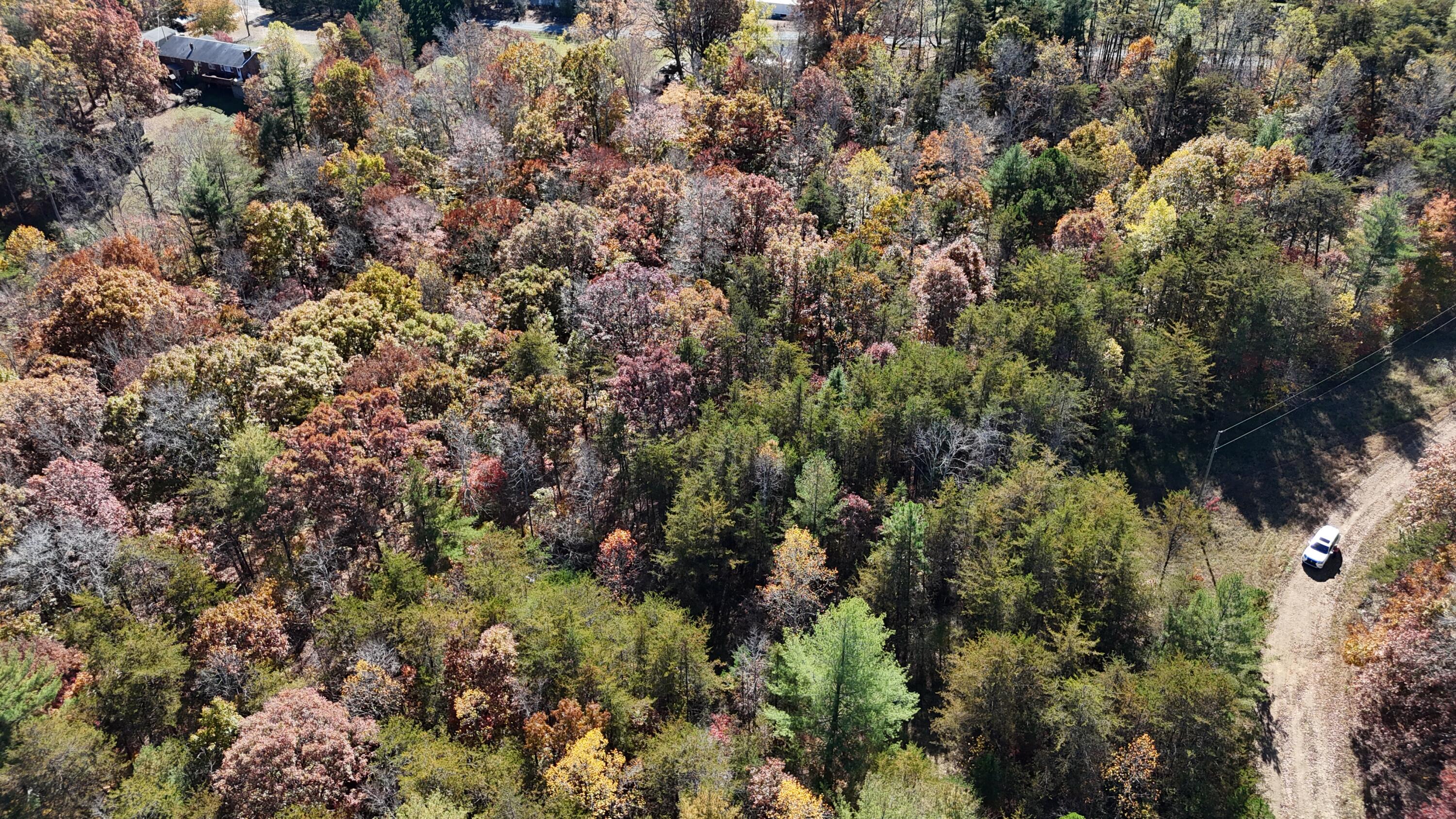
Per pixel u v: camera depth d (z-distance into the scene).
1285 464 90.25
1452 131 116.25
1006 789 63.25
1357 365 97.69
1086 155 126.75
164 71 179.88
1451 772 57.62
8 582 67.06
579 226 108.00
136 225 134.25
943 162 126.56
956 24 157.38
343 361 89.44
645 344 92.88
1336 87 129.50
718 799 52.69
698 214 108.00
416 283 101.75
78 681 60.06
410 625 62.31
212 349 87.00
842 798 59.62
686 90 149.75
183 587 66.44
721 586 77.69
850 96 144.75
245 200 126.56
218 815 53.53
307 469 71.88
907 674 71.94
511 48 164.50
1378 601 75.94
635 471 79.75
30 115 143.50
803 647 65.19
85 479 73.75
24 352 96.62
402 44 199.25
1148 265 103.12
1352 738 67.44
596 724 58.75
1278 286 91.88
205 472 80.06
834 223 118.62
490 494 80.00
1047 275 93.94
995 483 77.88
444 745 55.72
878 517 78.06
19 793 50.50
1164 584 79.94
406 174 130.00
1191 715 59.72
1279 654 74.19
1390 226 93.69
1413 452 89.44
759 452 76.75
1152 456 92.31
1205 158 111.44
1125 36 165.75
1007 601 67.38
